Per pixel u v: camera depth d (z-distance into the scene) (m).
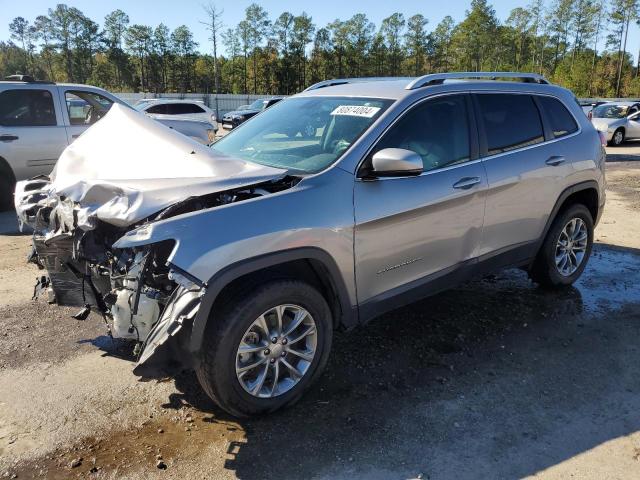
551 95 4.78
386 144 3.53
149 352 2.68
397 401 3.33
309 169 3.41
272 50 95.88
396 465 2.77
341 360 3.80
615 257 6.34
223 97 52.62
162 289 2.85
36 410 3.20
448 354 3.92
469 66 105.06
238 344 2.87
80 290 3.44
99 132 4.09
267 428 3.06
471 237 4.00
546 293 5.11
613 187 11.25
